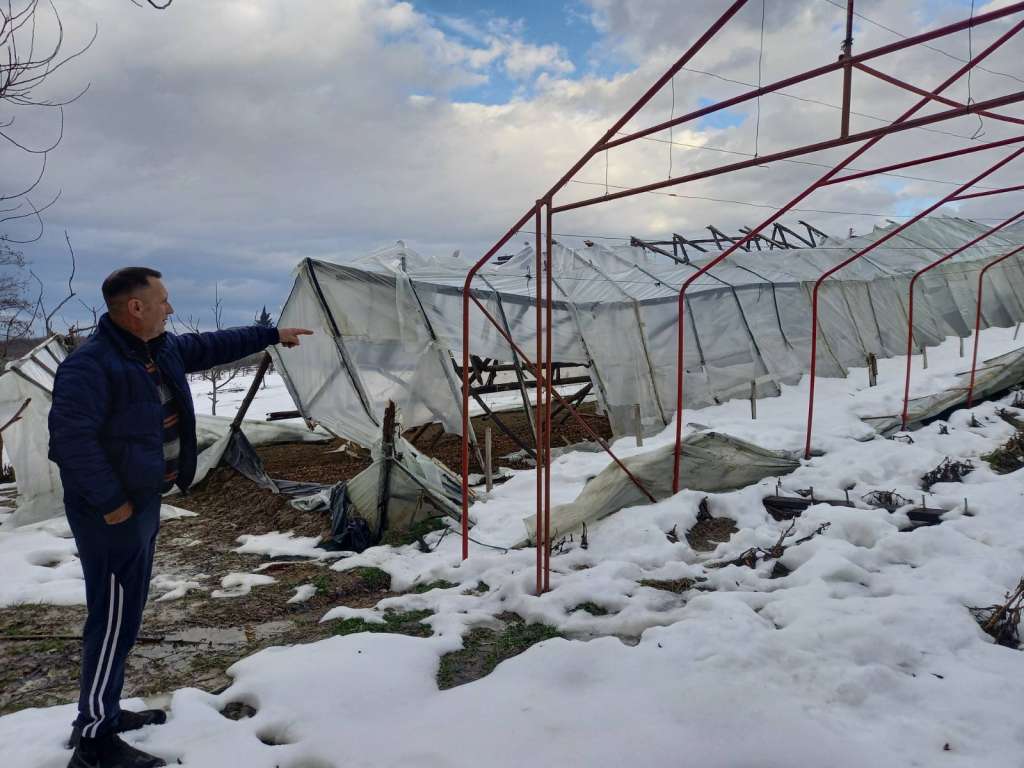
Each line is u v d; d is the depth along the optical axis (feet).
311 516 22.15
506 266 43.96
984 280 61.41
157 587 16.69
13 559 18.45
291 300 27.84
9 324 35.53
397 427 21.75
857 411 34.78
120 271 8.70
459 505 21.86
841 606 12.59
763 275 47.21
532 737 8.69
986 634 11.73
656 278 42.63
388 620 13.75
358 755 8.61
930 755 8.25
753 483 22.07
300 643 12.92
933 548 15.67
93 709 8.40
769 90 11.87
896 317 53.72
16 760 8.78
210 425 35.94
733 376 40.75
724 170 12.21
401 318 27.40
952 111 9.97
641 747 8.34
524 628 12.97
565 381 49.90
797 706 9.06
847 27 11.35
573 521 19.03
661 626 12.35
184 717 9.78
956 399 32.30
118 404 8.54
